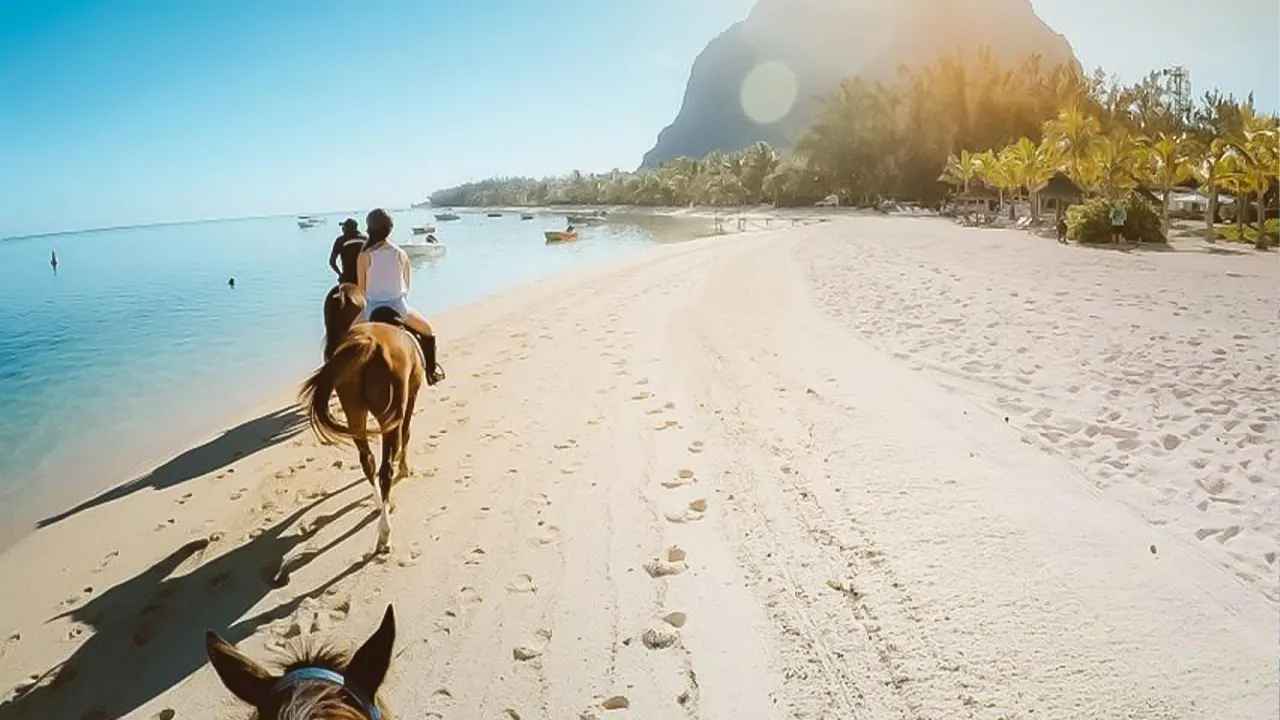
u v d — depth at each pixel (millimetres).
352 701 1741
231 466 8523
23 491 8703
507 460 7812
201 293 35406
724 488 6570
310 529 6504
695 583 5047
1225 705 3441
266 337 20266
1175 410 7598
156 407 12867
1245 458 6258
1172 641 3910
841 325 13250
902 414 8008
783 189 97062
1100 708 3496
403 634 4762
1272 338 10719
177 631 5062
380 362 6023
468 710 3992
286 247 87000
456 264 42875
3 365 18078
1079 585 4480
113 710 4285
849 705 3746
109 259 78938
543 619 4797
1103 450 6645
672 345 12859
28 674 4719
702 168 129750
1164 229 33188
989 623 4195
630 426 8594
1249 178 31312
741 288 19141
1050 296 15305
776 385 9664
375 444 8812
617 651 4402
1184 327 11703
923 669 3908
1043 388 8617
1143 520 5289
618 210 141750
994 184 55875
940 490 5988
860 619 4414
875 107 85062
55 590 5812
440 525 6344
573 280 25031
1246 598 4246
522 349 13773
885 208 79188
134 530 6871
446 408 10000
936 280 18531
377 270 7664
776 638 4352
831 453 7066
